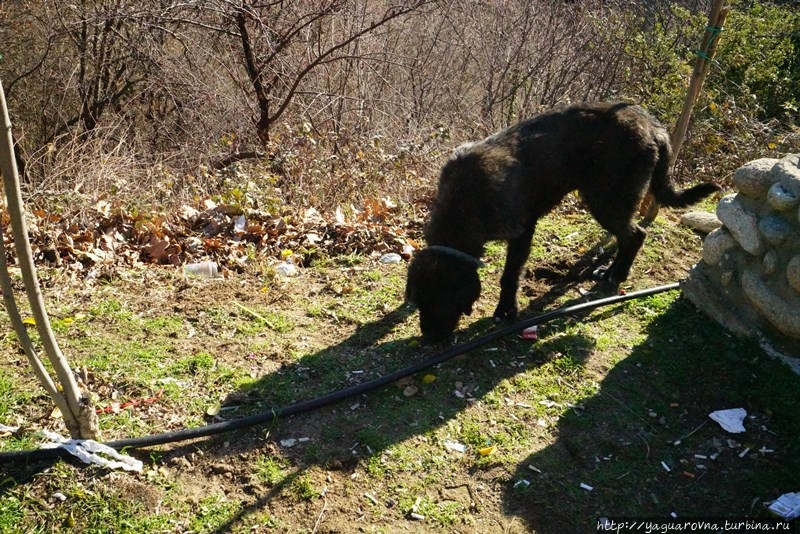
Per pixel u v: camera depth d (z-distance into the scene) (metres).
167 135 9.20
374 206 6.46
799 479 3.54
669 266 5.74
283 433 3.65
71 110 10.40
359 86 8.74
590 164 4.99
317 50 8.77
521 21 9.81
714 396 4.16
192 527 3.06
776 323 4.26
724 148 9.00
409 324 4.73
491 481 3.46
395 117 8.62
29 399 3.62
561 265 5.72
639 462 3.65
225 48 8.80
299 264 5.50
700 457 3.70
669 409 4.05
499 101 9.55
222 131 8.52
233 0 7.88
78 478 3.16
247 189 6.16
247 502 3.22
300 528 3.11
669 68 10.29
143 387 3.83
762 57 10.63
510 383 4.20
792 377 4.23
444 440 3.70
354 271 5.40
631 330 4.80
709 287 4.82
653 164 5.04
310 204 6.60
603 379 4.28
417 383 4.14
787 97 10.45
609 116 5.00
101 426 3.51
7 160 2.61
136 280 4.96
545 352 4.49
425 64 9.70
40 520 2.97
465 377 4.22
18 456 3.16
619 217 5.13
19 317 2.98
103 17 8.32
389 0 9.15
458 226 4.42
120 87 10.27
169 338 4.31
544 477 3.51
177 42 9.59
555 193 5.02
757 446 3.78
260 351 4.29
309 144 7.34
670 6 11.60
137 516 3.06
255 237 5.75
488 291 5.31
